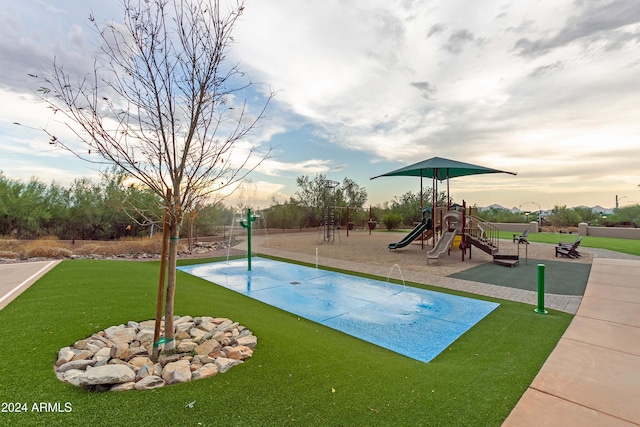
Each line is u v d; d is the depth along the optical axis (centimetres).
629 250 1192
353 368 268
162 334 309
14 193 1264
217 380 227
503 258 942
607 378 269
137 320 351
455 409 212
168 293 274
